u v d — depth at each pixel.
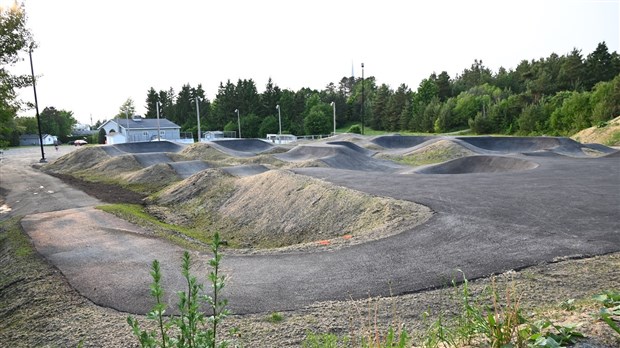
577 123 51.88
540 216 9.10
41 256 8.80
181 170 25.61
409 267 6.54
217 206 16.88
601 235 7.57
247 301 5.61
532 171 16.73
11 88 24.00
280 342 4.36
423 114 76.75
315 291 5.86
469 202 10.82
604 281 5.45
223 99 90.25
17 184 24.00
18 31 23.70
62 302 6.17
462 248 7.27
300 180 15.78
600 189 12.10
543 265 6.20
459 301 5.11
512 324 2.81
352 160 28.50
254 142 44.59
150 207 17.92
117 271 7.51
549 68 81.00
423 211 10.12
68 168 32.12
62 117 105.44
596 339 2.75
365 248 7.68
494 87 85.06
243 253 8.13
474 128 65.56
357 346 3.97
